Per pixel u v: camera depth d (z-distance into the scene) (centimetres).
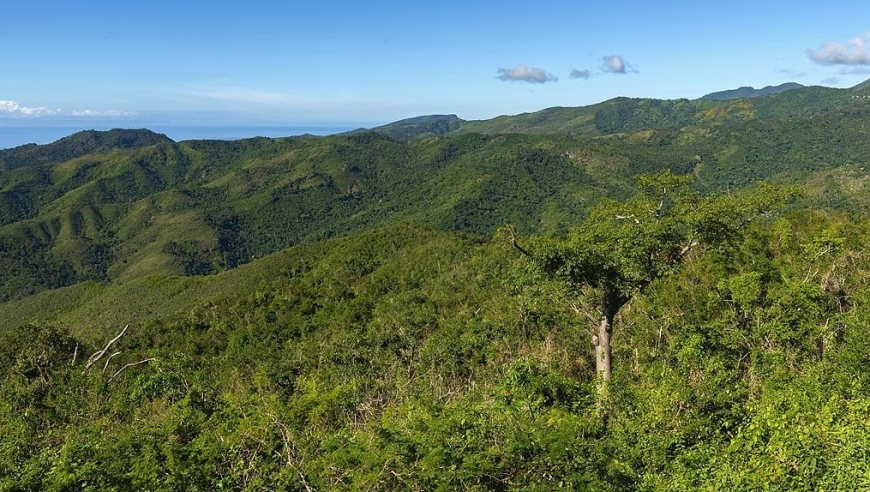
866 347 1195
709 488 759
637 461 935
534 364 1259
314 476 791
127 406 1418
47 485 731
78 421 1337
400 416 1048
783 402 1059
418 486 740
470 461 739
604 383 1224
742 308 1659
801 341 1495
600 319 1580
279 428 967
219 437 921
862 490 657
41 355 1758
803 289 1606
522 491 711
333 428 1130
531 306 1953
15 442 935
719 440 993
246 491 766
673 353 1554
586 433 971
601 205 1667
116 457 820
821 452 748
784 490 710
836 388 1091
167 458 813
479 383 1817
